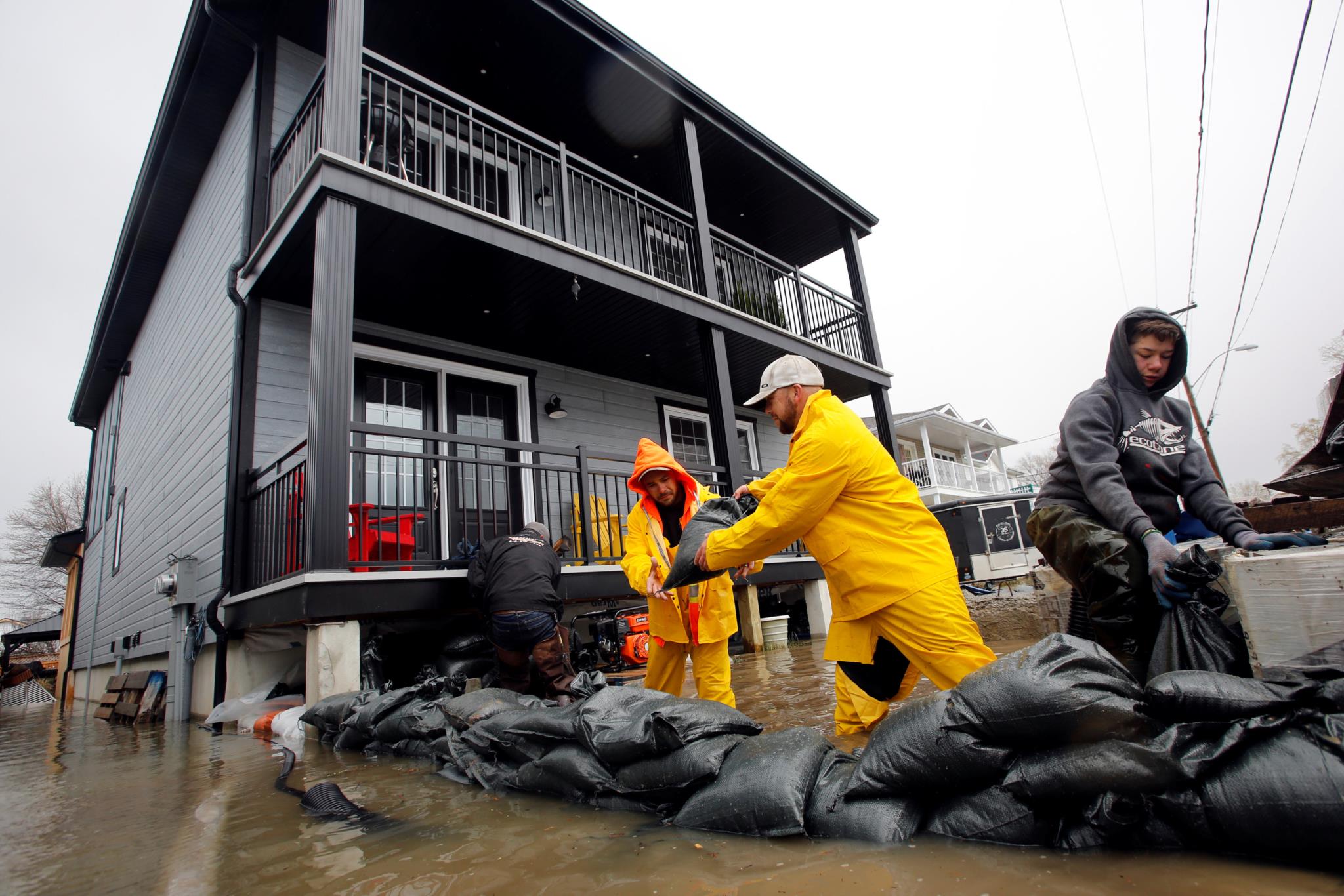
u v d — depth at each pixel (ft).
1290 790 3.61
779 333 27.43
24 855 6.23
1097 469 6.40
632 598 21.68
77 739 18.07
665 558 9.20
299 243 17.29
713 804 5.28
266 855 5.65
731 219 35.29
